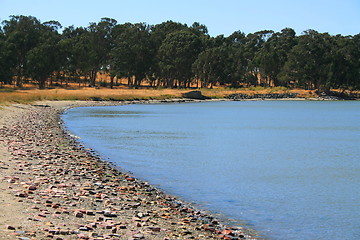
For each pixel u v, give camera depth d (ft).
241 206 48.26
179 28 654.94
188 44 543.80
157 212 40.86
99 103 313.73
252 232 38.63
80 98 323.98
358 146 112.06
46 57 470.39
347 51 551.18
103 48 550.36
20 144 78.89
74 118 179.22
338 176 69.56
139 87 562.25
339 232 39.83
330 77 528.22
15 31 485.97
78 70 559.38
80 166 62.34
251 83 645.10
